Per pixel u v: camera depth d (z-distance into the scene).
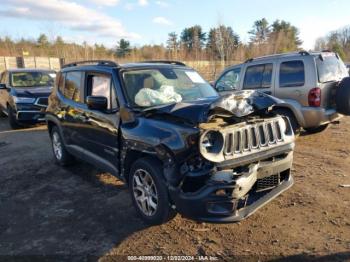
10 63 23.56
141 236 4.03
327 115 7.38
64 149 6.52
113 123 4.66
